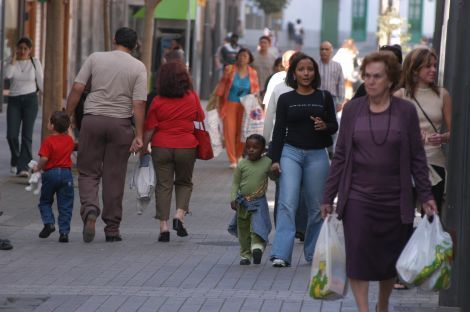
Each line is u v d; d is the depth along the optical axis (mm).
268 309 17984
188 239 25750
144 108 25016
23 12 62031
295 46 140000
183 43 62469
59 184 24656
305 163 22000
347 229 15602
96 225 27672
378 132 15414
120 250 23906
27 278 20500
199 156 25500
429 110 19125
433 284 14977
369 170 15461
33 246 24141
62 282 20188
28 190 31438
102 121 24797
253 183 22078
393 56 15500
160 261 22625
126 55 25016
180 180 25594
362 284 15648
